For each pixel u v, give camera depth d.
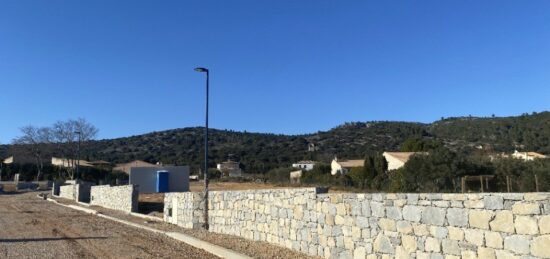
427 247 8.53
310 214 12.37
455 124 107.06
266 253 12.88
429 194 8.55
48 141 86.19
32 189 72.94
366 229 10.20
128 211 30.69
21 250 14.06
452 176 34.22
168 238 17.27
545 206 6.54
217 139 135.25
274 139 134.62
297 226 12.98
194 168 101.56
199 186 54.75
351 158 98.00
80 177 82.69
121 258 12.56
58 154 87.50
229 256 12.58
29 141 86.31
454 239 7.98
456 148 76.00
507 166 34.25
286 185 50.81
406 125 122.25
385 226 9.63
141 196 41.28
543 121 81.38
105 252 13.64
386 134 117.81
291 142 128.62
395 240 9.34
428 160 36.31
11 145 102.12
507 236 7.05
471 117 109.50
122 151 125.31
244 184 56.25
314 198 12.21
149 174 50.75
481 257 7.46
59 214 29.80
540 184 26.14
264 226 14.88
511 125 87.12
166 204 23.81
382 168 59.75
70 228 20.88
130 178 50.06
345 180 48.06
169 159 113.88
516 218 6.93
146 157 118.69
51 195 57.81
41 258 12.58
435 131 108.12
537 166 31.95
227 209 17.81
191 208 20.36
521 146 71.06
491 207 7.34
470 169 35.47
